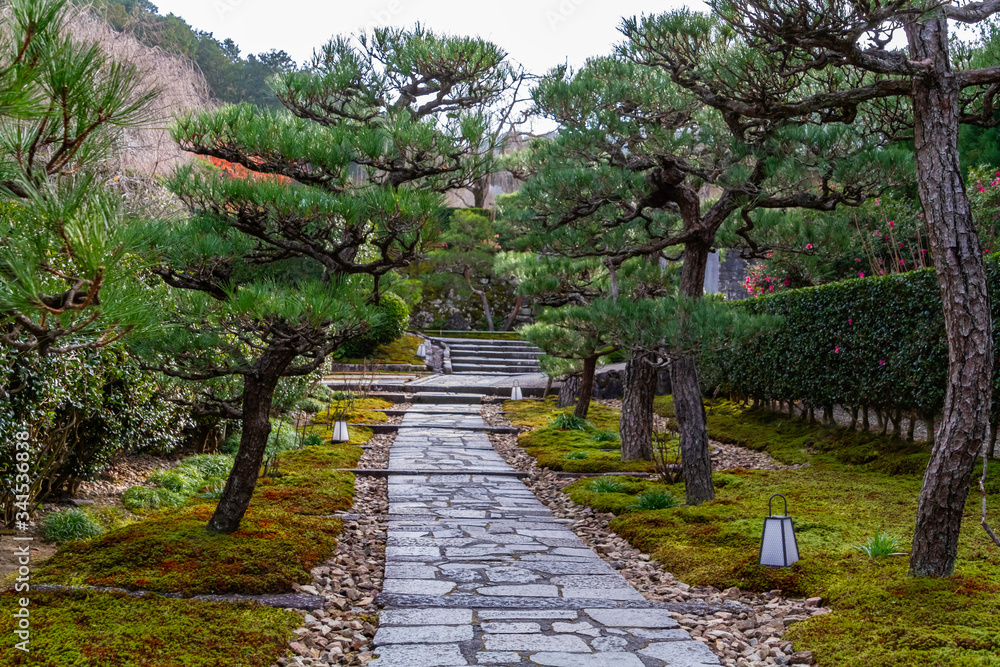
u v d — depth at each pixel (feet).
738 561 15.40
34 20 5.97
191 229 14.37
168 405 22.79
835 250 26.22
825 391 30.89
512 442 36.58
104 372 19.08
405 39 18.24
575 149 22.48
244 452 16.08
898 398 26.45
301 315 13.26
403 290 65.16
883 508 19.70
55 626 10.62
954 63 18.78
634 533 18.66
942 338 24.21
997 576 12.89
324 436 34.78
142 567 13.82
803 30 12.32
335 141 15.38
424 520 20.63
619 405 48.29
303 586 13.88
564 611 12.93
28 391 15.84
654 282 33.04
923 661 9.85
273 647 10.78
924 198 12.61
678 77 19.38
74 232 6.21
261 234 14.99
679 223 30.76
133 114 6.95
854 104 15.12
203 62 85.30
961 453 12.37
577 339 31.68
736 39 18.65
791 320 33.37
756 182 21.65
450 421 42.01
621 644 11.29
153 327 7.45
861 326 28.30
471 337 76.38
